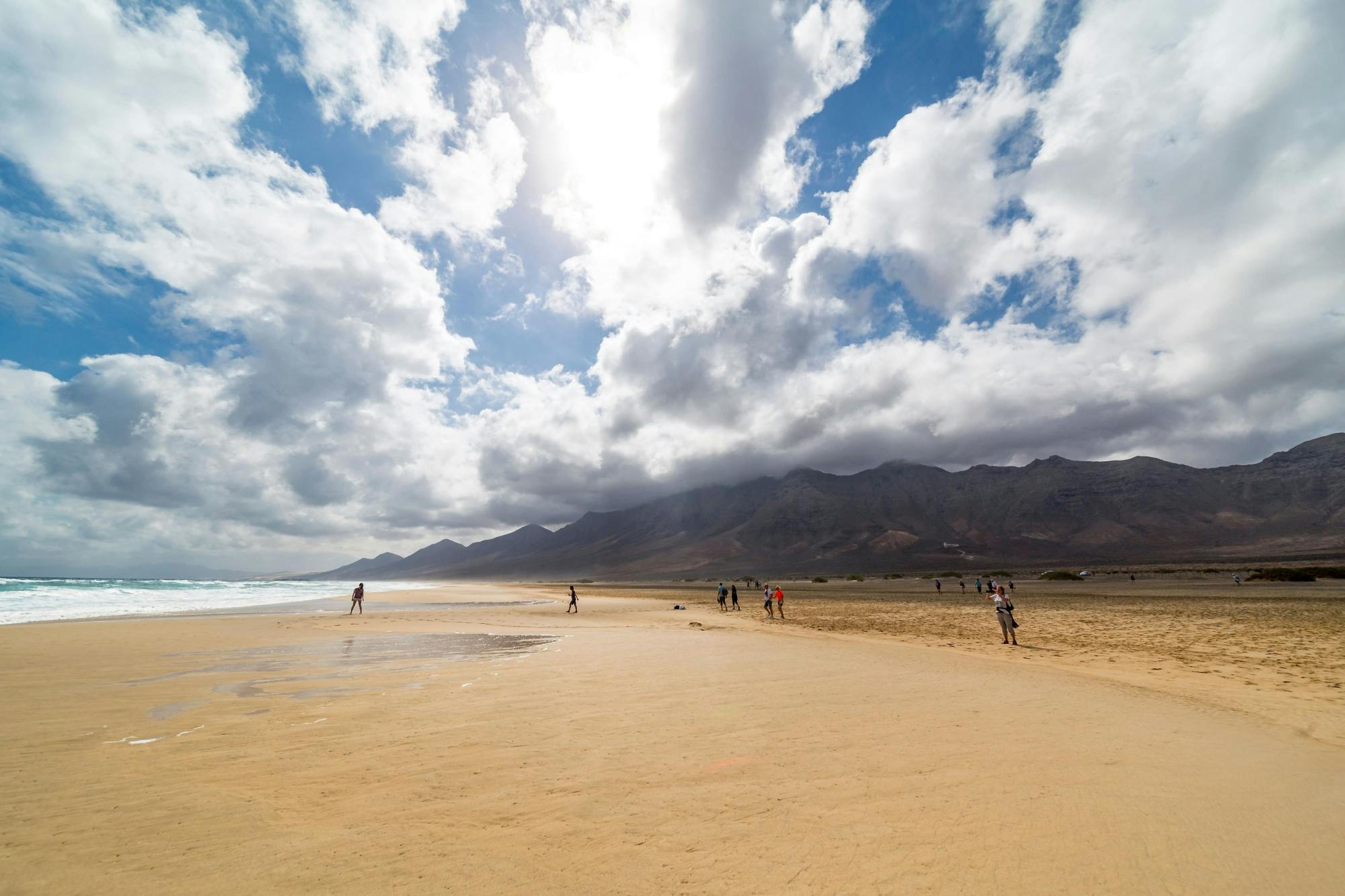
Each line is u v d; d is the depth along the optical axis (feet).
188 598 185.57
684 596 239.09
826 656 54.24
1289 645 54.95
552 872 14.55
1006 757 23.06
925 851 15.28
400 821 17.71
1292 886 13.25
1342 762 22.36
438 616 118.32
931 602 143.23
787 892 13.46
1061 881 13.64
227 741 26.45
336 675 44.73
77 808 18.81
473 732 27.68
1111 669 45.78
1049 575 294.46
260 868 14.75
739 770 21.88
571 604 141.38
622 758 23.48
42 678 42.88
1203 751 23.63
